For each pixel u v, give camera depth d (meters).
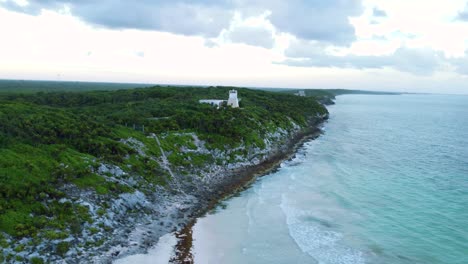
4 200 31.91
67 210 34.31
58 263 28.66
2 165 36.22
